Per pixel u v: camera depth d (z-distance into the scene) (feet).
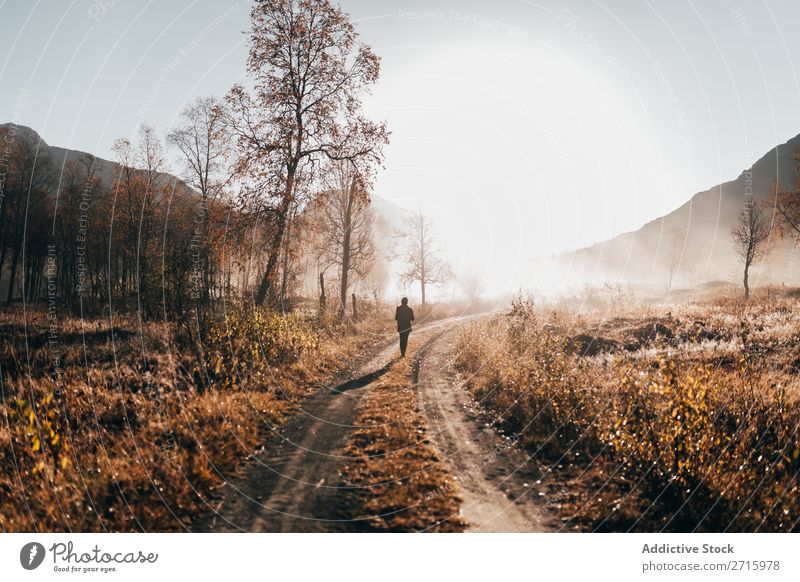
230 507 17.51
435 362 51.85
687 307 80.79
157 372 34.14
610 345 50.93
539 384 31.83
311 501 18.03
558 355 36.14
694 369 27.78
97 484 17.88
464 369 46.09
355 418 29.17
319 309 73.46
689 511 17.24
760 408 23.86
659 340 48.65
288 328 47.01
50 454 20.52
